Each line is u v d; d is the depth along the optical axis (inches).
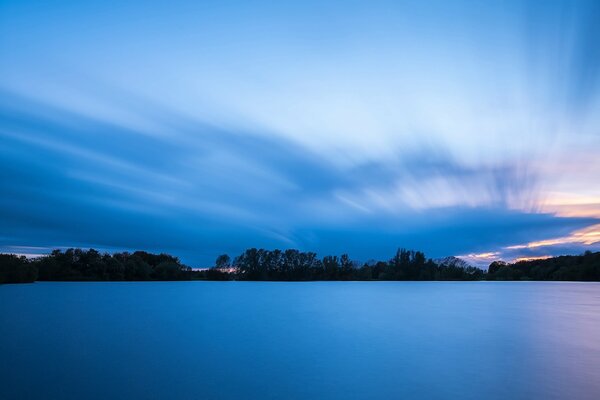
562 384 607.2
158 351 824.3
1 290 3041.3
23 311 1582.2
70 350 832.9
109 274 5615.2
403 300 2394.2
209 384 597.6
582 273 7032.5
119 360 747.4
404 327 1186.0
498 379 633.0
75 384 594.9
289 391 565.0
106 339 964.6
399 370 679.1
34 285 3966.5
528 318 1445.6
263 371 671.1
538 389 581.0
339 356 788.0
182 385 591.8
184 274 7155.5
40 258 5083.7
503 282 7239.2
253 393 559.2
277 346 882.1
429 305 2026.3
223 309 1736.0
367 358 773.3
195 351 826.8
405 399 536.4
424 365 714.2
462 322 1325.0
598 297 2701.8
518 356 792.3
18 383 600.1
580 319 1418.6
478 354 815.1
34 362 728.3
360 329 1155.9
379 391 570.6
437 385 599.2
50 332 1064.8
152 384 595.5
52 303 1936.5
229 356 784.9
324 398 540.4
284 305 1982.0
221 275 7785.4
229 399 534.6
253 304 2038.6
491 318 1444.4
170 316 1443.2
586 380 629.6
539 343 933.8
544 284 6048.2
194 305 1930.4
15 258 4399.6
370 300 2389.3
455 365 719.7
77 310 1626.5
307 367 697.0
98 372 662.5
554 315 1555.1
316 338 989.8
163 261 6988.2
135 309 1694.1
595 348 882.1
